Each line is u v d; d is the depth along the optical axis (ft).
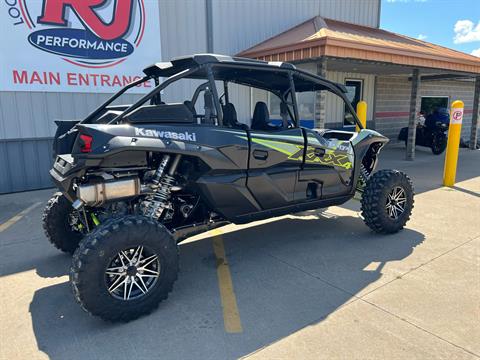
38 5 21.84
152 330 8.86
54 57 22.74
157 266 9.43
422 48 30.63
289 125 13.28
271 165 11.99
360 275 11.45
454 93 55.06
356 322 9.00
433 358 7.74
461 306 9.64
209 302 10.07
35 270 12.18
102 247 8.54
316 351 8.00
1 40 21.22
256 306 9.82
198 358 7.88
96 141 9.03
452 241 14.16
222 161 10.83
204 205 11.87
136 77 25.55
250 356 7.89
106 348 8.24
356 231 15.37
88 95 24.17
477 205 19.16
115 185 9.75
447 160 23.31
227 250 13.64
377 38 28.68
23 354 8.06
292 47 23.13
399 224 14.83
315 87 14.73
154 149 9.57
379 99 43.80
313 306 9.75
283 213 12.93
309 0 34.58
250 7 30.68
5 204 20.27
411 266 12.01
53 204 12.49
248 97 25.54
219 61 11.12
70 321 9.29
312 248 13.64
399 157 36.04
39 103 22.85
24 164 23.11
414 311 9.43
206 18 28.19
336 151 13.71
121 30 24.48
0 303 10.15
